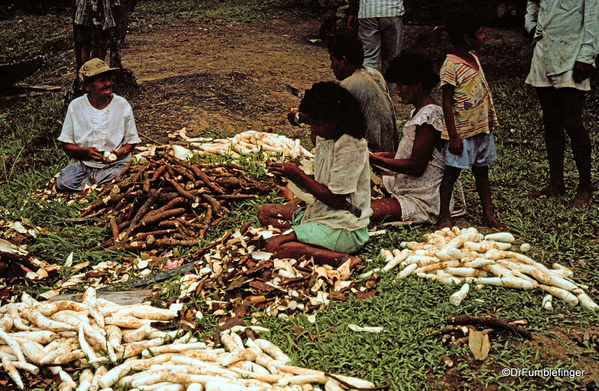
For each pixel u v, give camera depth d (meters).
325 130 3.60
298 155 5.57
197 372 2.66
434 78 4.20
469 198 4.86
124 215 4.41
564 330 3.04
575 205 4.53
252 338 3.03
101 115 5.05
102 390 2.62
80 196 4.91
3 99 7.76
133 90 7.30
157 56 9.88
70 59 10.45
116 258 4.00
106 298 3.35
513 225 4.30
